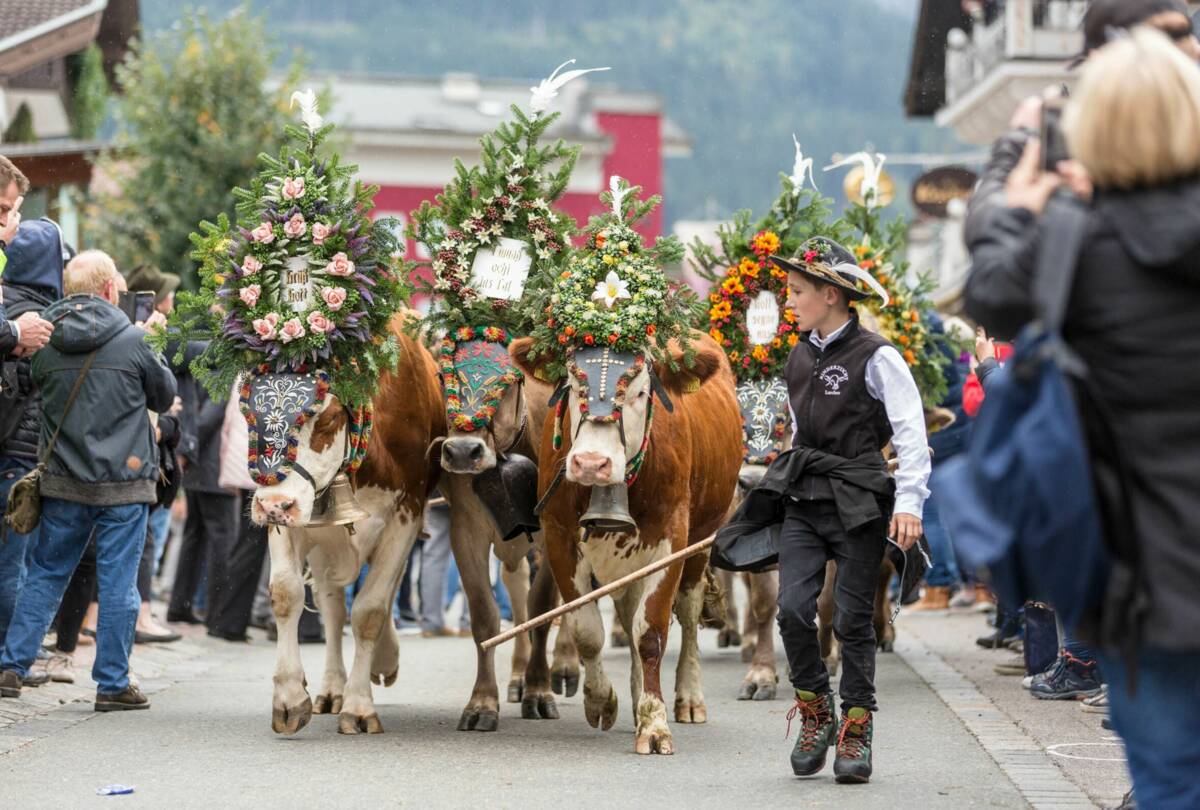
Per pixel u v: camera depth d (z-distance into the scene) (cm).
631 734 1016
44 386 1086
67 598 1224
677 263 998
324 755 923
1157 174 479
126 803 783
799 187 1320
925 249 4466
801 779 857
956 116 3456
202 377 969
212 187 3509
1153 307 477
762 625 1199
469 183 1093
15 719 1042
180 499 2194
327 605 1086
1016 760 911
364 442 966
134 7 4253
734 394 1166
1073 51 3002
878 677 1320
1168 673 480
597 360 909
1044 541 470
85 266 1100
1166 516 473
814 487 848
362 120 6075
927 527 1897
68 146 3206
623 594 998
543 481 977
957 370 1603
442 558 1733
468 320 1063
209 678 1299
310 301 961
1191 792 482
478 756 923
